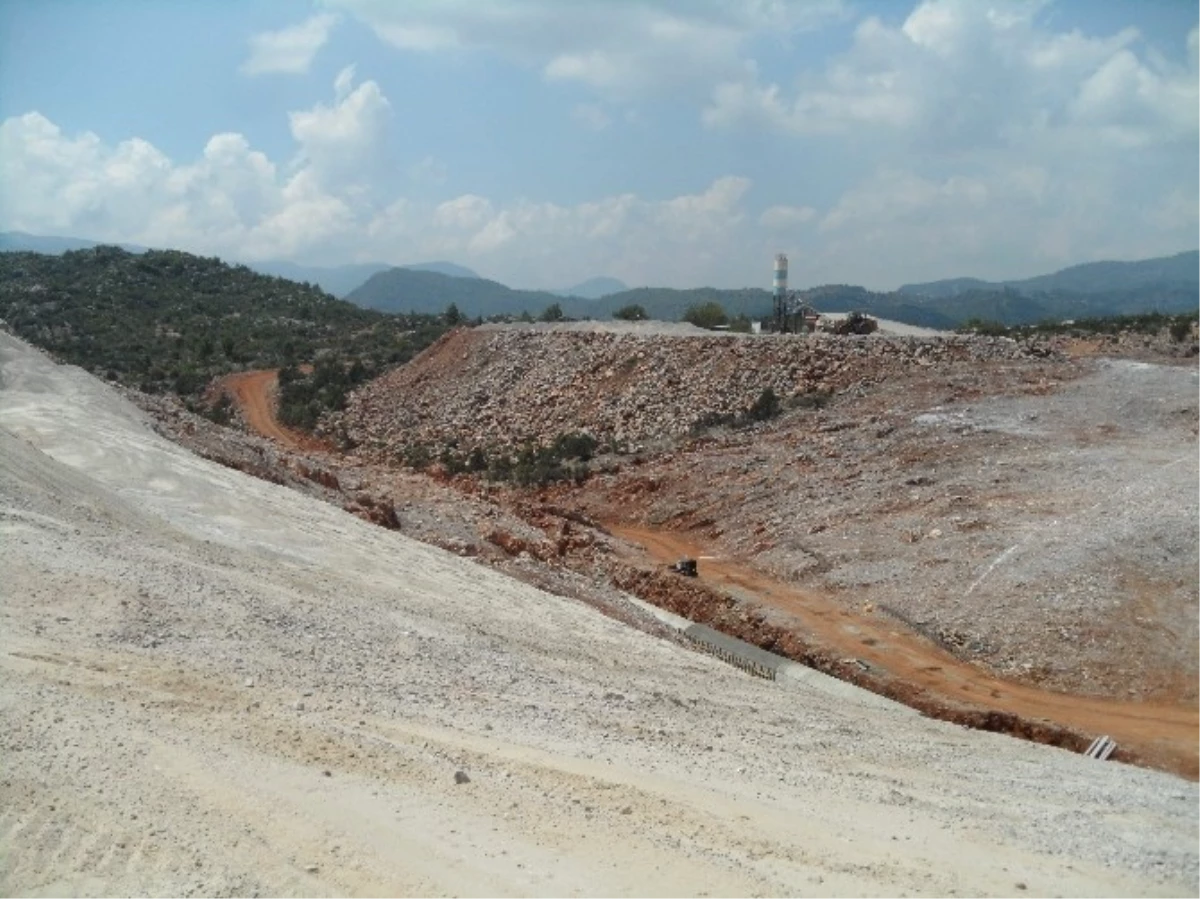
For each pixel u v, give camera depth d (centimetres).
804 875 776
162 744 786
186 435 3142
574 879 700
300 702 963
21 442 1808
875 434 3853
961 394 4097
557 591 2497
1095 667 2219
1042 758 1541
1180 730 1977
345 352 8456
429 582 1977
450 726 1010
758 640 2569
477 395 6022
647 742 1119
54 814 652
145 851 633
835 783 1089
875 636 2500
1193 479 2931
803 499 3488
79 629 1022
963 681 2244
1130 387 3897
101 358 7619
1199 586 2400
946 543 2880
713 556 3309
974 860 881
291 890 623
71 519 1461
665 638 2408
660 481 4025
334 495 3006
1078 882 859
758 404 4409
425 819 752
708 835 829
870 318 5841
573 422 5141
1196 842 1027
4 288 9850
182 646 1052
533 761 941
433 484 3716
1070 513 2875
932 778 1211
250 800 725
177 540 1636
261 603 1313
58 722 779
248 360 8225
